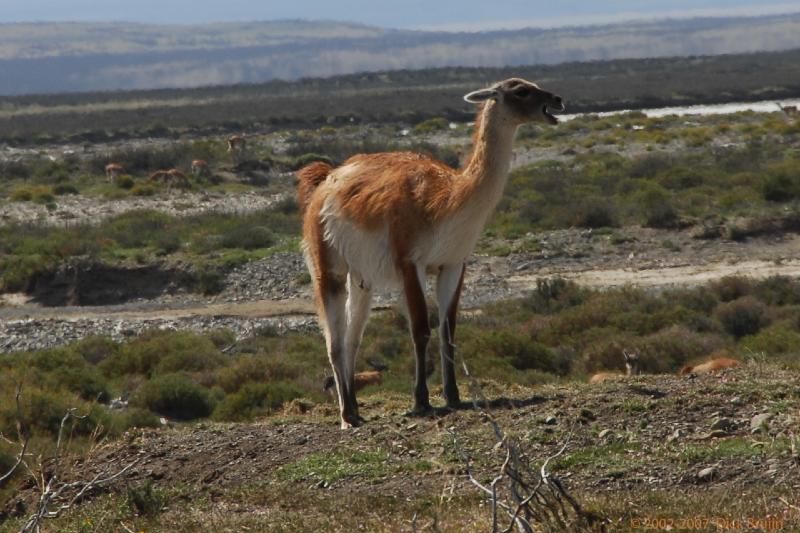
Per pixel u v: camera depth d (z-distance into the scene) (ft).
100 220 489.67
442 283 118.32
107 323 313.12
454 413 115.24
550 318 271.69
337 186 121.19
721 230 383.04
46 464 117.60
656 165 539.29
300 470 105.09
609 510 75.20
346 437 114.73
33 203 554.87
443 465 98.84
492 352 221.87
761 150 582.35
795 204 402.72
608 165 569.64
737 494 81.61
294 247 393.09
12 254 400.88
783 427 99.19
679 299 287.07
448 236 114.11
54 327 310.24
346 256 120.57
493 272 356.38
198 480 107.96
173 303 344.90
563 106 113.29
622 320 262.26
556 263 362.53
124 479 110.11
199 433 122.83
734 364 160.25
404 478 98.48
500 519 75.82
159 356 250.16
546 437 102.73
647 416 107.76
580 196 464.65
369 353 238.89
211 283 356.59
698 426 103.40
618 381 127.24
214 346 267.59
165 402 201.57
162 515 94.32
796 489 80.53
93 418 176.35
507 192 484.74
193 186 593.01
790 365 138.72
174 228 447.01
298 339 274.57
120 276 369.09
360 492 95.86
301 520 85.81
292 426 123.54
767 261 347.97
